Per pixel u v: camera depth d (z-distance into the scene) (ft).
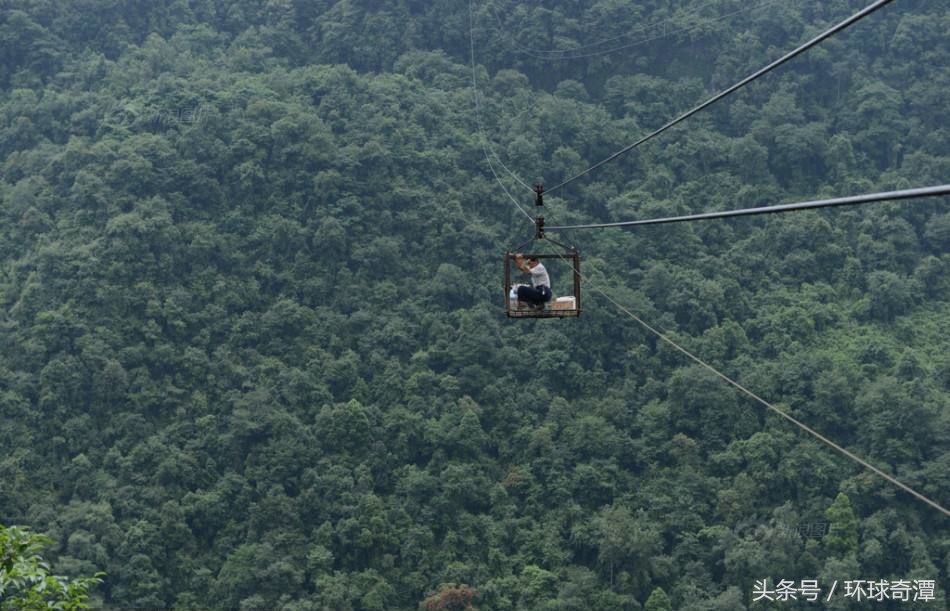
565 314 266.16
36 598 142.61
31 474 645.10
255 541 631.15
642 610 607.78
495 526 645.92
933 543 634.02
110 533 615.16
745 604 611.06
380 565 625.00
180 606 602.03
